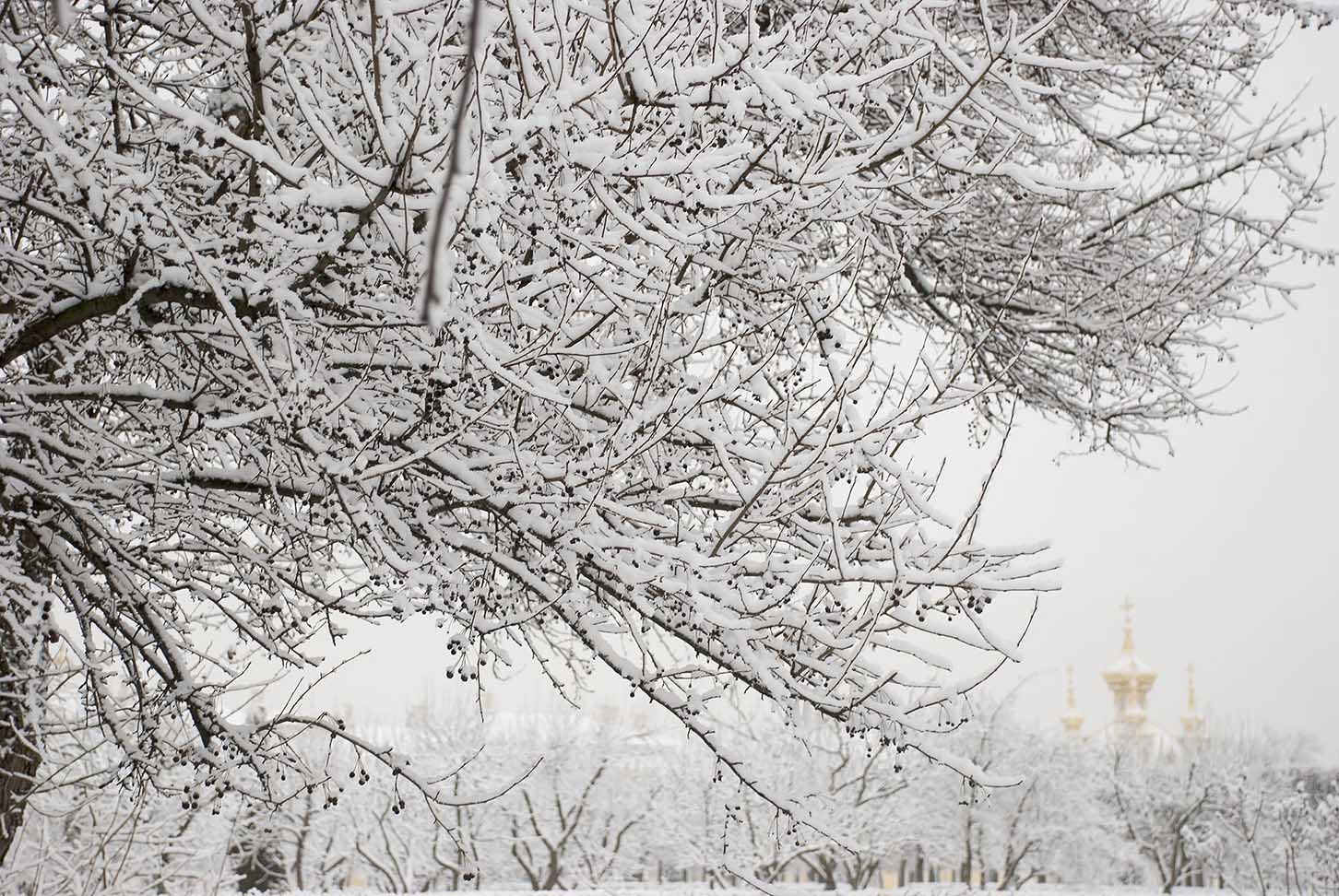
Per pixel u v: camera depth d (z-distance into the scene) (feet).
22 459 21.29
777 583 18.39
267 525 21.21
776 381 19.36
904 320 33.86
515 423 16.19
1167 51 33.37
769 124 18.28
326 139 13.60
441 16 16.34
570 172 15.25
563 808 153.38
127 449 18.58
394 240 15.14
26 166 16.65
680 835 151.74
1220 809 189.78
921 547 18.69
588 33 15.35
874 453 17.56
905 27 16.72
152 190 14.92
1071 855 177.88
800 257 19.98
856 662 18.51
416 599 18.31
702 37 16.93
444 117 14.71
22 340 17.48
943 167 18.72
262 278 14.89
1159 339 33.88
